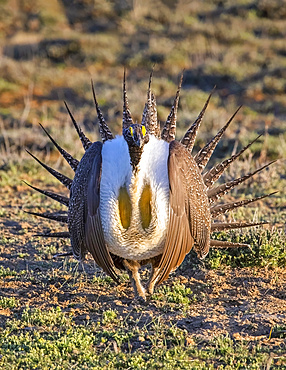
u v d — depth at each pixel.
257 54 37.22
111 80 34.59
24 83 34.81
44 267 14.25
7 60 36.50
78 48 39.00
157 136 12.14
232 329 10.94
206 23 42.81
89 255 14.91
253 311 11.66
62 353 10.20
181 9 45.50
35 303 12.35
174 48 38.31
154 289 12.82
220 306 12.03
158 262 12.02
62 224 17.22
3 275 13.74
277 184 20.95
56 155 24.48
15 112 30.22
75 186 11.40
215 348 10.23
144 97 31.06
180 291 12.62
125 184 10.81
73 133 26.17
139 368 9.61
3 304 12.17
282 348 10.12
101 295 12.69
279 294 12.53
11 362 9.95
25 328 11.21
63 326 11.25
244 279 13.22
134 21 43.72
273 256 13.87
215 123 27.44
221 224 12.62
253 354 9.95
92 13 45.19
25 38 41.31
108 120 28.81
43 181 21.78
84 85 33.88
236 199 19.34
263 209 18.39
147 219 10.95
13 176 21.88
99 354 10.23
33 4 46.16
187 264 13.94
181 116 28.33
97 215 10.85
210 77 34.38
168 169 10.65
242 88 33.06
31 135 25.78
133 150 10.66
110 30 43.03
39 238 15.99
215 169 12.68
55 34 41.59
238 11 44.22
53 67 37.31
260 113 30.16
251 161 22.86
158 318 11.30
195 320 11.39
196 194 11.11
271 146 23.88
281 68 34.84
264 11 44.03
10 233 16.45
